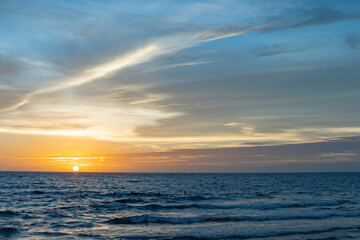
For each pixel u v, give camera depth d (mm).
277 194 58688
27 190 63844
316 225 25594
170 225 25875
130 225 25953
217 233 22688
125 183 107375
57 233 22859
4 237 21531
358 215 30500
